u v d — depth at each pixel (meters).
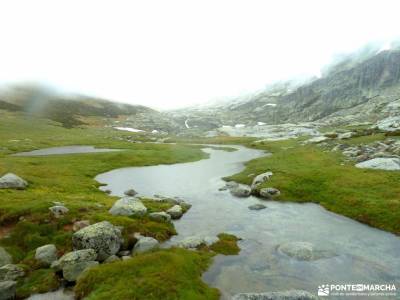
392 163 62.38
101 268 28.64
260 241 37.84
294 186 59.88
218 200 57.97
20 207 41.91
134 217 43.28
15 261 33.09
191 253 33.34
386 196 48.38
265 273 29.97
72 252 31.84
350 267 30.70
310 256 32.94
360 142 94.06
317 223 43.97
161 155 124.38
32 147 153.75
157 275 27.33
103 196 61.25
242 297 24.84
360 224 43.31
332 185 57.19
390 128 113.94
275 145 146.25
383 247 35.31
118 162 110.06
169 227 42.44
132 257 31.77
